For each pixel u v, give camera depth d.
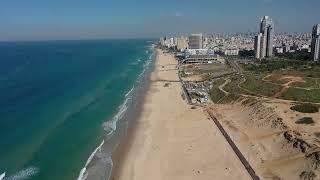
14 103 145.38
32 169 82.94
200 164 89.00
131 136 111.00
